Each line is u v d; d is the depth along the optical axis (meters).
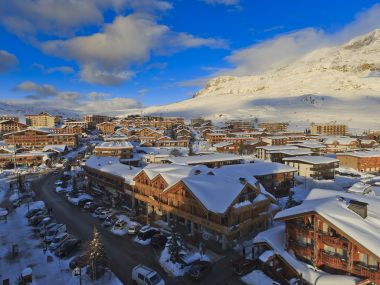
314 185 79.19
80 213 57.97
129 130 184.00
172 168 58.44
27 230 49.47
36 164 114.25
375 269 29.17
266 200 45.38
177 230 48.12
